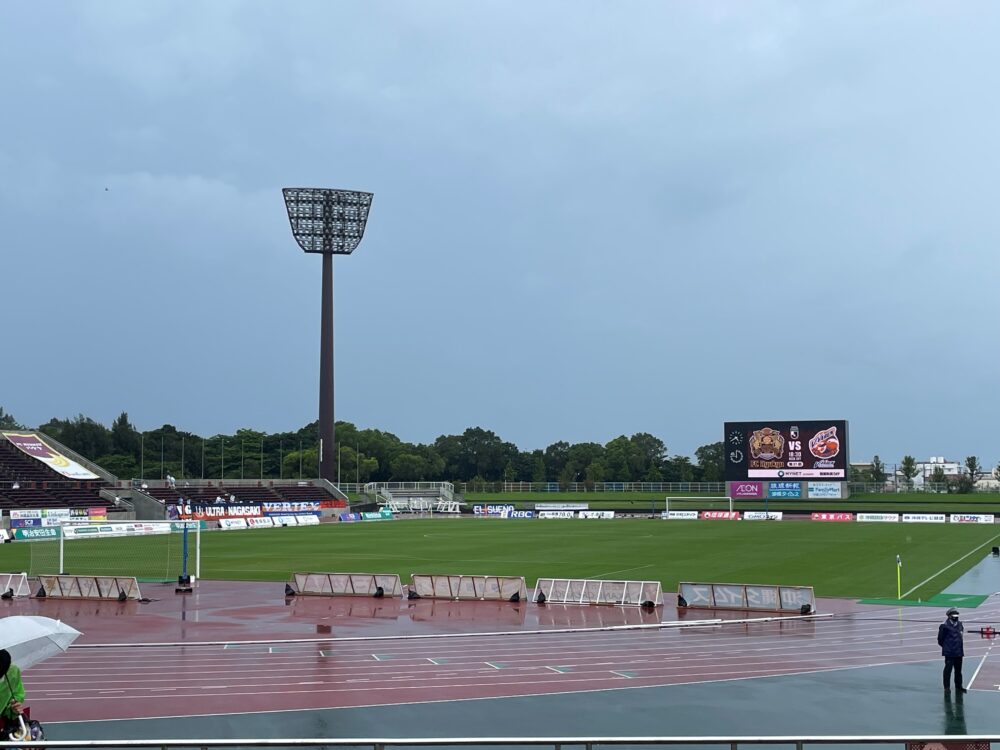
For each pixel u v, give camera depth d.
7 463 109.56
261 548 77.50
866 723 23.23
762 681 27.83
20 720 16.12
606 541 84.62
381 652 32.69
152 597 48.62
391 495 156.88
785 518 126.12
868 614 41.28
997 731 22.52
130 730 22.69
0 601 47.44
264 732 22.56
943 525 108.50
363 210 140.75
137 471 185.62
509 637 35.84
